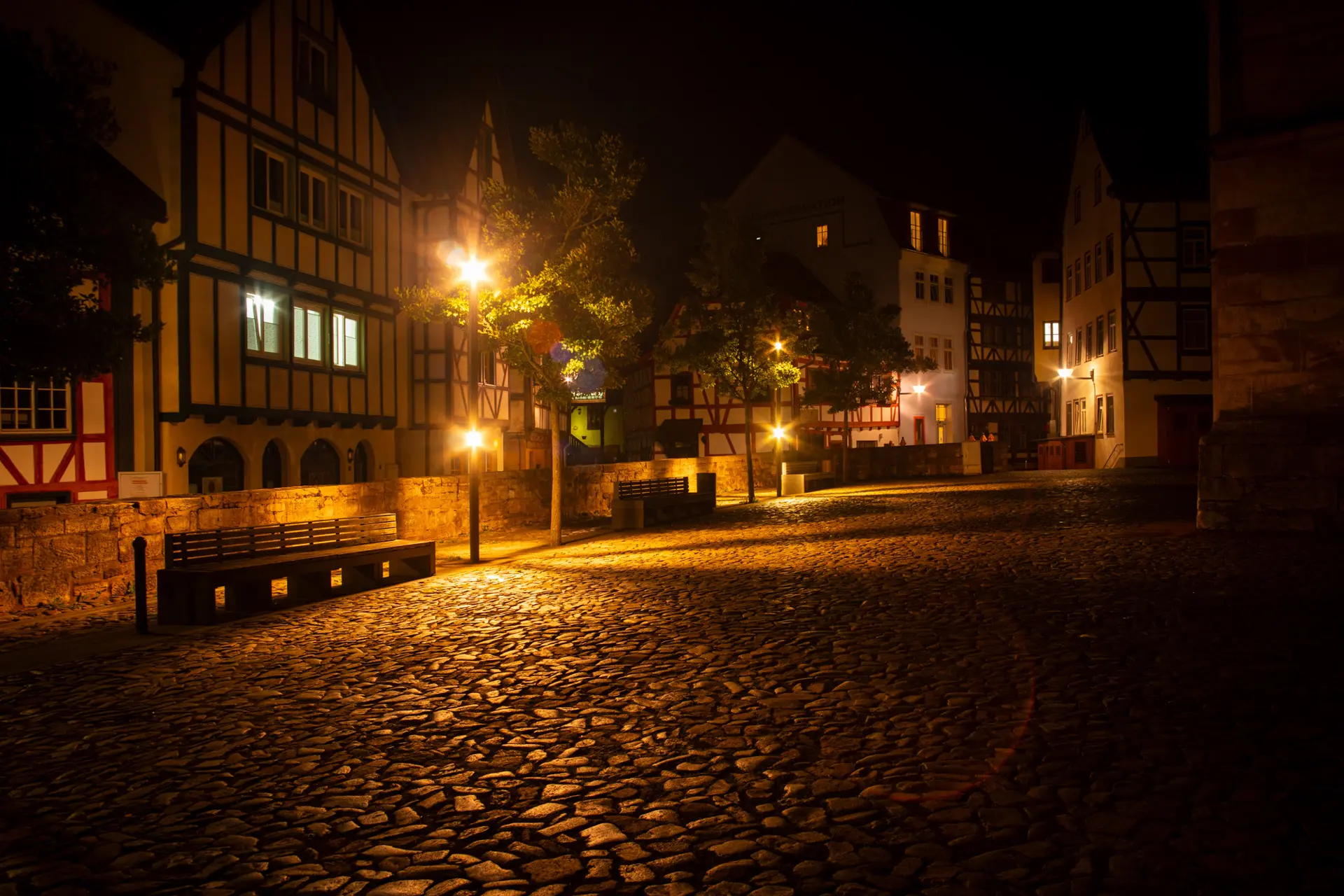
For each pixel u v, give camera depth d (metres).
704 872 3.62
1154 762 4.46
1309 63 11.84
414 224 29.45
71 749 5.66
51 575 12.31
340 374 25.25
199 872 3.82
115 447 18.56
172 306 19.56
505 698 6.40
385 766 5.07
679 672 6.86
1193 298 36.03
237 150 21.30
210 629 9.88
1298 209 11.89
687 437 48.72
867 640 7.52
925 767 4.61
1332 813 3.79
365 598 11.80
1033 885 3.36
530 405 25.56
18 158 11.55
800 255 56.81
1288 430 11.81
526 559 15.88
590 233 18.86
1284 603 7.72
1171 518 14.89
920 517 19.02
